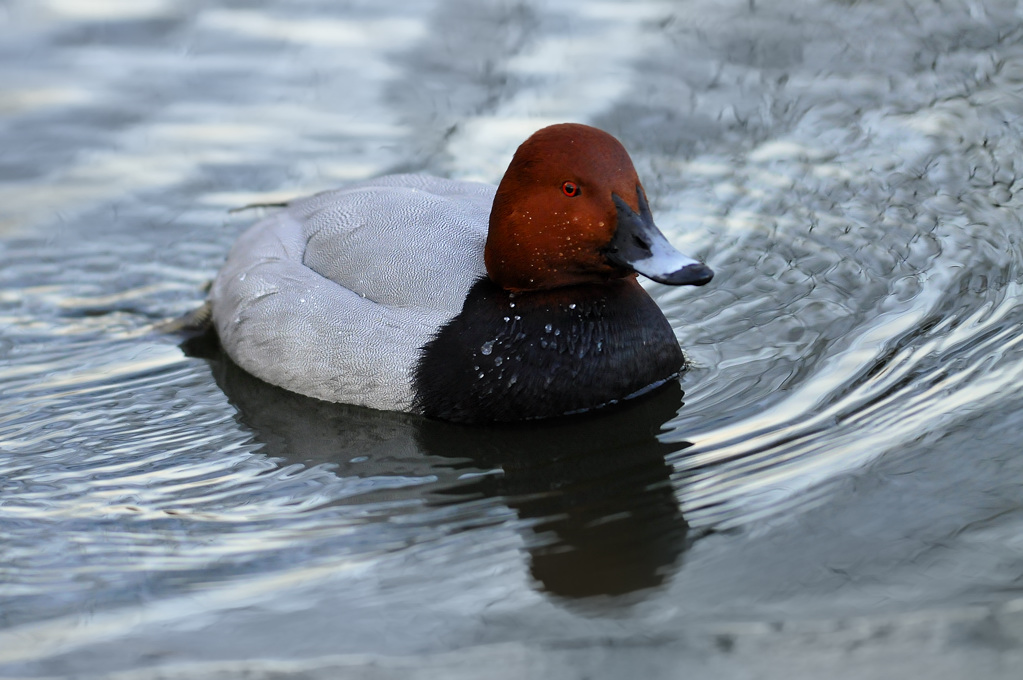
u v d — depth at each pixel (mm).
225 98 13672
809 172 11906
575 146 7840
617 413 8422
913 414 7832
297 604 6289
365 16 15305
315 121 13234
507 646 5641
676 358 8766
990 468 7043
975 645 5312
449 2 15602
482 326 8328
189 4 15539
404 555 6805
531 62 14180
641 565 6496
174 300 10711
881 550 6320
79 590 6582
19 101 13461
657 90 13508
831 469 7297
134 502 7609
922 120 12625
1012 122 12414
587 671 5398
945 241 10500
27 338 10086
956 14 14695
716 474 7473
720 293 10117
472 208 9148
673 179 11922
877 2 15039
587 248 7992
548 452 8008
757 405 8320
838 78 13578
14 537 7199
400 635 5898
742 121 12883
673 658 5445
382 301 8680
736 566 6348
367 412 8664
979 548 6227
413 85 13852
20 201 11969
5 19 15016
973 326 9000
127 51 14500
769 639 5500
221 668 5594
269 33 14930
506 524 7129
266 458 8141
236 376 9336
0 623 6273
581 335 8312
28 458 8242
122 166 12531
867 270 10195
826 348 9016
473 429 8391
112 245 11430
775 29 14594
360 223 9062
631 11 15180
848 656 5328
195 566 6789
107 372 9523
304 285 8930
